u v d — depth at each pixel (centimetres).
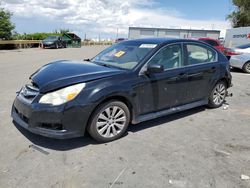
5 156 348
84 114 365
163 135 437
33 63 1345
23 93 399
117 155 363
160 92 455
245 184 305
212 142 417
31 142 389
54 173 314
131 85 407
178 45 492
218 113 565
